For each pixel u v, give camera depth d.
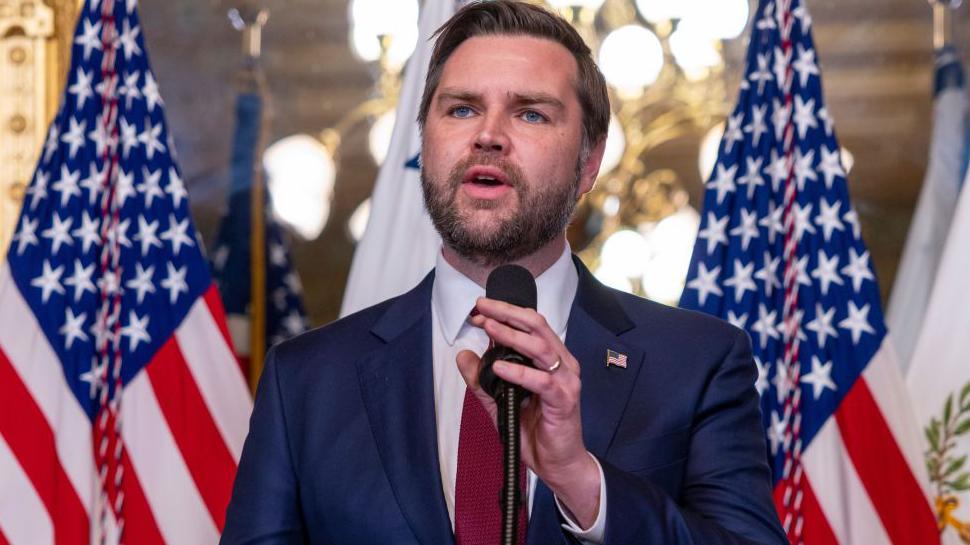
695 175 6.41
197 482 4.77
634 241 6.35
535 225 2.89
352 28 6.54
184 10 6.45
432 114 2.96
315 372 3.05
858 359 4.57
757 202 4.73
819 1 6.32
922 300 5.94
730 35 6.43
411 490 2.79
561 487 2.48
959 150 6.07
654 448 2.84
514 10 3.05
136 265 4.88
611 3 6.51
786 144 4.74
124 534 4.70
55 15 5.90
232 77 6.45
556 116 2.93
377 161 6.54
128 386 4.79
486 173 2.86
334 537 2.84
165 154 4.99
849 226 4.68
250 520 2.91
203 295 4.92
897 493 4.45
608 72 6.45
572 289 3.11
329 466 2.88
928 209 6.04
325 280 6.43
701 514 2.77
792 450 4.54
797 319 4.62
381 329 3.10
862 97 6.26
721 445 2.89
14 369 4.68
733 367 3.01
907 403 4.54
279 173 6.46
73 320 4.76
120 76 4.99
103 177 4.89
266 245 6.43
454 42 3.09
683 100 6.44
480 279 3.04
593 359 2.97
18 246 4.79
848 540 4.46
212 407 4.84
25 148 5.87
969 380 4.69
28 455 4.62
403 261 4.66
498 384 2.28
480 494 2.74
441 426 2.96
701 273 4.70
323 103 6.56
